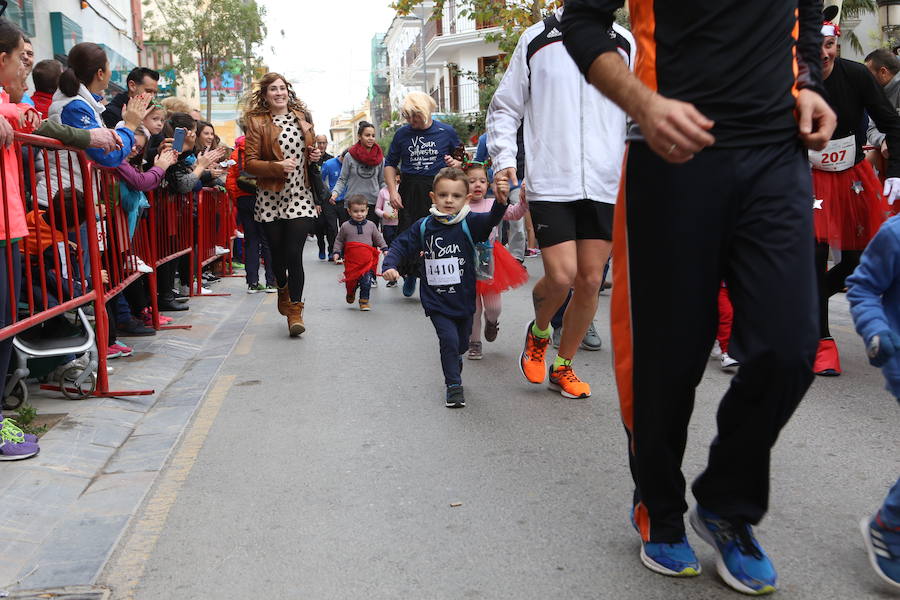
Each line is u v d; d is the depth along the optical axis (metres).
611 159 4.68
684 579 2.67
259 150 7.11
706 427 4.34
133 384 5.57
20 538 3.12
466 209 5.02
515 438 4.27
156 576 2.85
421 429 4.48
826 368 5.35
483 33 37.12
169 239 8.48
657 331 2.47
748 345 2.32
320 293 10.68
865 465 3.71
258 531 3.21
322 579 2.79
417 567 2.85
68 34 20.16
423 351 6.62
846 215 5.36
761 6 2.31
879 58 6.76
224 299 10.18
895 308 2.68
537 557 2.89
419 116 8.54
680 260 2.39
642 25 2.42
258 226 10.91
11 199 4.01
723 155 2.33
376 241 11.13
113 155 5.54
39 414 4.72
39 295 4.76
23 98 6.17
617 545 2.96
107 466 4.02
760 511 2.54
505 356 6.36
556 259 4.71
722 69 2.31
